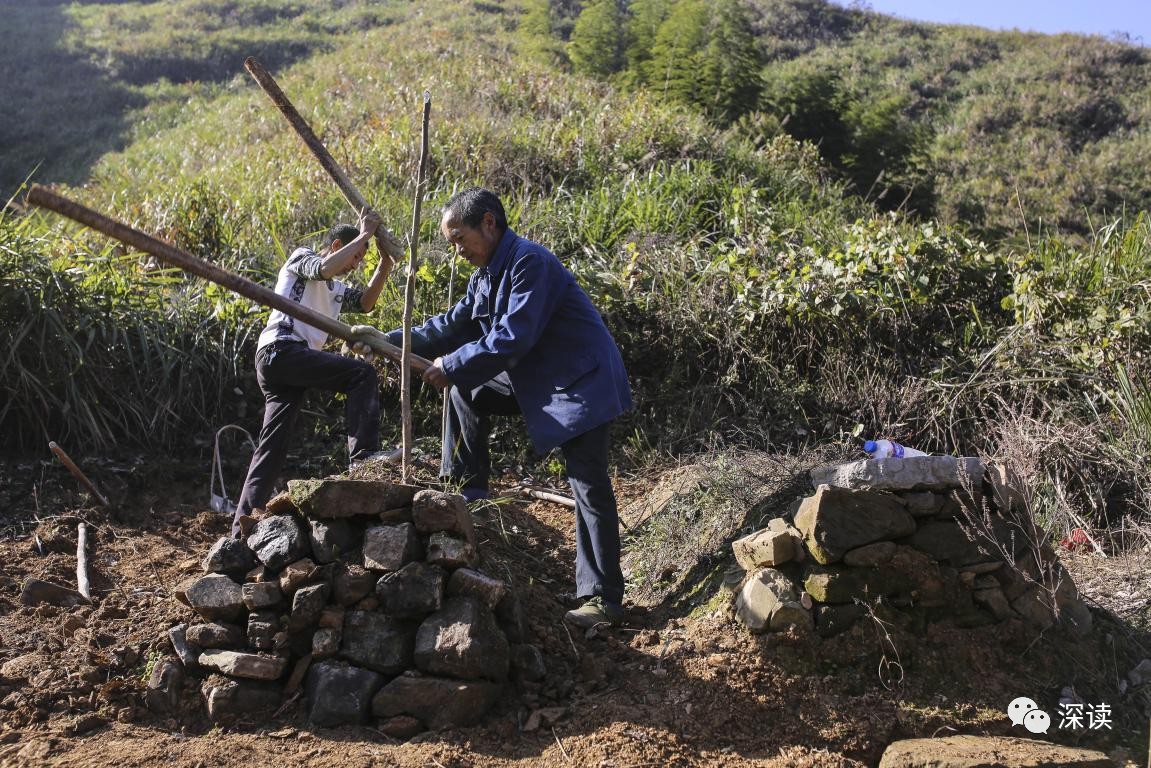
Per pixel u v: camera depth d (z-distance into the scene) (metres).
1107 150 21.20
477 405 4.35
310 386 4.58
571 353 4.03
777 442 5.96
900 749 3.32
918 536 3.87
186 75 23.16
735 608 3.82
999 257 6.91
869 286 6.56
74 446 5.53
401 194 8.81
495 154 9.61
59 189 11.87
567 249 7.53
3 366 5.39
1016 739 3.47
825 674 3.66
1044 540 4.01
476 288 4.21
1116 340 5.96
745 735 3.44
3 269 5.58
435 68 15.34
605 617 3.94
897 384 6.22
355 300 4.82
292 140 11.73
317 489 3.61
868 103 16.34
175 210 8.11
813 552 3.75
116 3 31.77
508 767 3.23
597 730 3.38
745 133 13.52
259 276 7.04
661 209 8.17
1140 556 4.70
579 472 4.00
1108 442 5.51
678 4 17.39
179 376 5.84
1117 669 3.88
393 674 3.48
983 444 5.83
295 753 3.26
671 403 6.21
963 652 3.77
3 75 23.11
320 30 26.94
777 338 6.45
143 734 3.38
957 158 21.09
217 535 4.93
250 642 3.55
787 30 29.34
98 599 4.21
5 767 3.16
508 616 3.65
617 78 15.84
